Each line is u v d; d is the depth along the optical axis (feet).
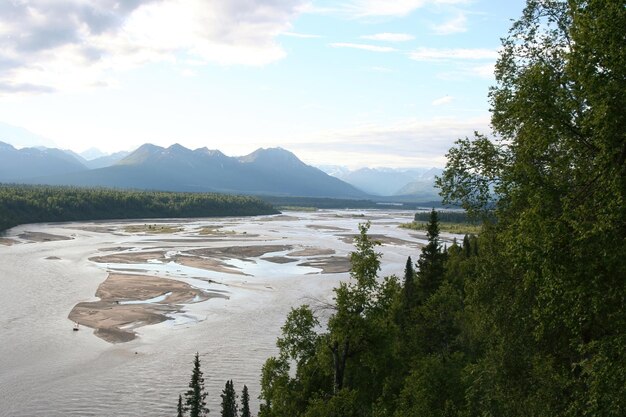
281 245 587.27
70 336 237.25
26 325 250.37
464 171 71.56
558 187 52.49
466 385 91.56
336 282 371.76
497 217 69.67
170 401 174.91
